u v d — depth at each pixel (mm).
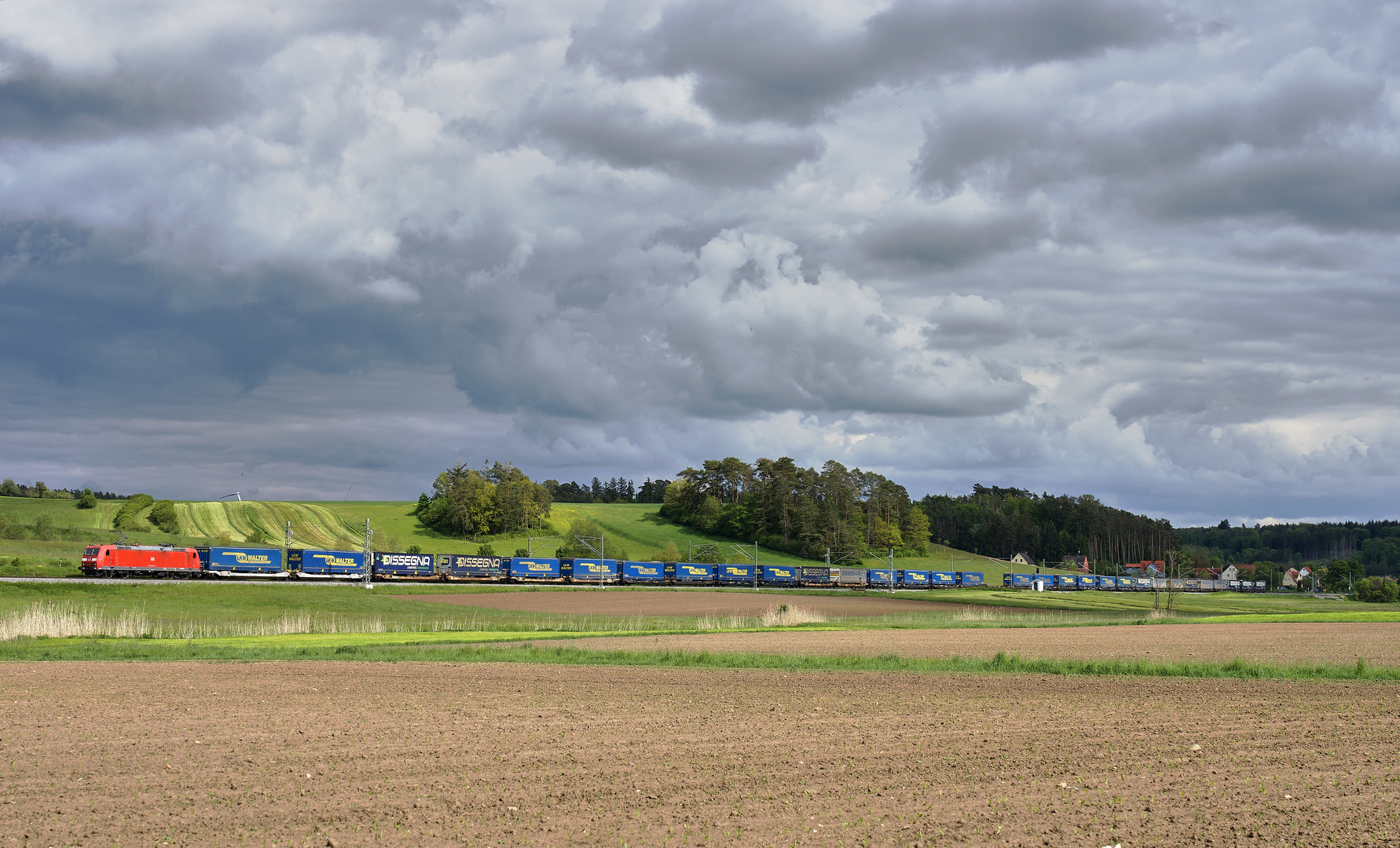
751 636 42625
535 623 52844
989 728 16953
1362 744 15609
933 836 10656
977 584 151750
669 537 182625
